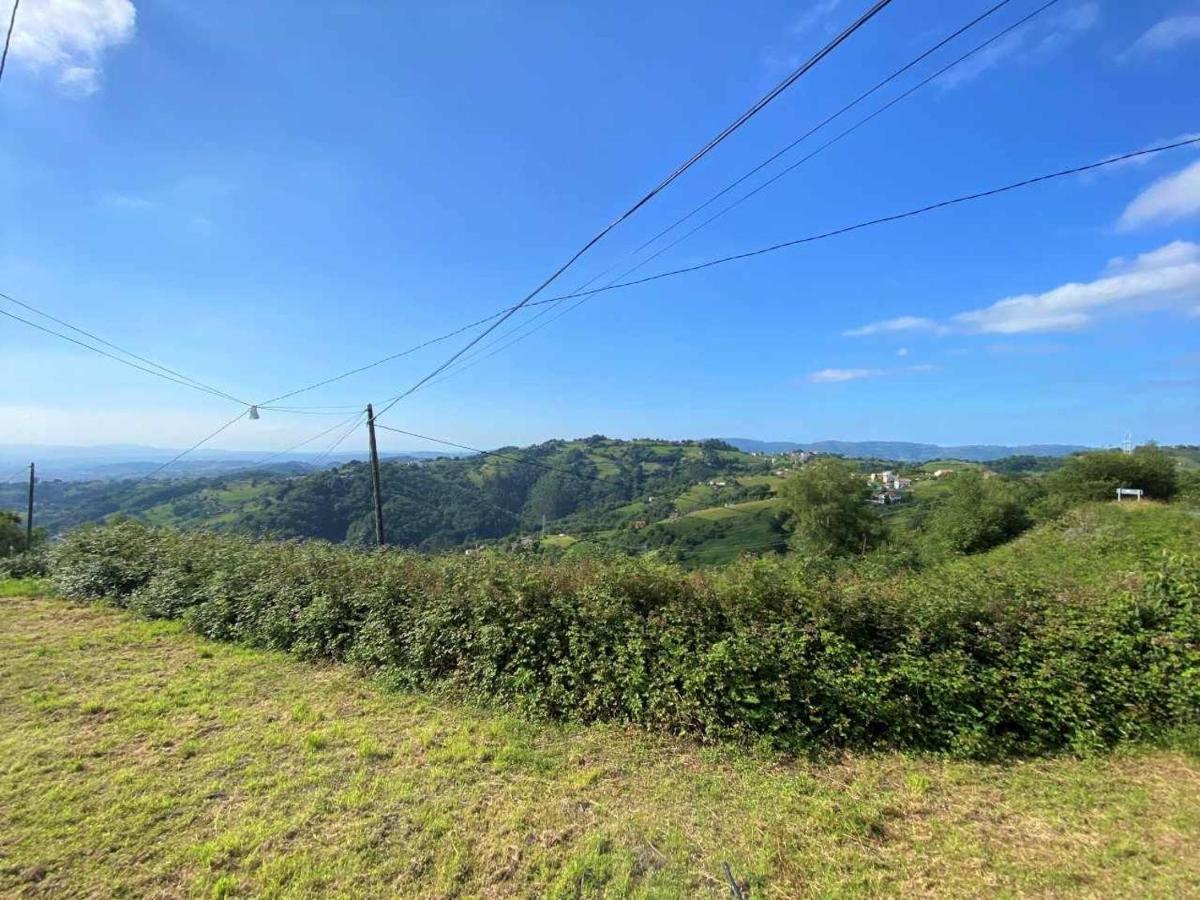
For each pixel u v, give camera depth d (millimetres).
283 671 6676
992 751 4648
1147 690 4887
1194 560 5785
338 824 3613
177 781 4098
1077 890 3078
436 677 6137
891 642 5055
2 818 3605
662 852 3393
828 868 3258
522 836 3523
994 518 30094
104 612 9617
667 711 5062
